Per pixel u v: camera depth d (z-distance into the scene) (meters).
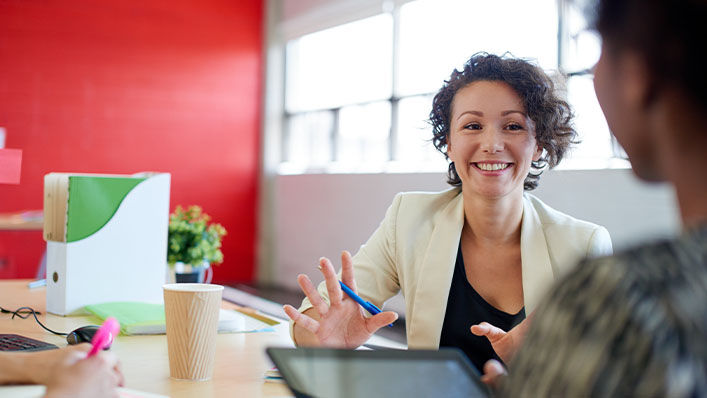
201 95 7.01
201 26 6.98
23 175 6.22
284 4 7.16
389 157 5.87
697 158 0.46
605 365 0.40
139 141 6.73
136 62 6.68
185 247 2.45
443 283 1.55
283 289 6.99
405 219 1.66
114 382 0.94
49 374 1.01
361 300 1.33
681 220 0.48
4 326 1.60
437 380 0.75
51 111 6.33
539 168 1.67
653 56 0.46
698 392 0.39
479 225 1.56
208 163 7.07
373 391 0.76
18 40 6.19
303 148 7.04
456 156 1.56
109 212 1.83
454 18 5.22
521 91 1.50
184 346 1.17
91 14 6.47
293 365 0.81
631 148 0.51
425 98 5.50
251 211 7.32
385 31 5.94
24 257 6.20
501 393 0.47
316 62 6.83
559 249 1.53
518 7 4.61
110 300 1.84
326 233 6.50
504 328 1.54
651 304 0.41
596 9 0.50
